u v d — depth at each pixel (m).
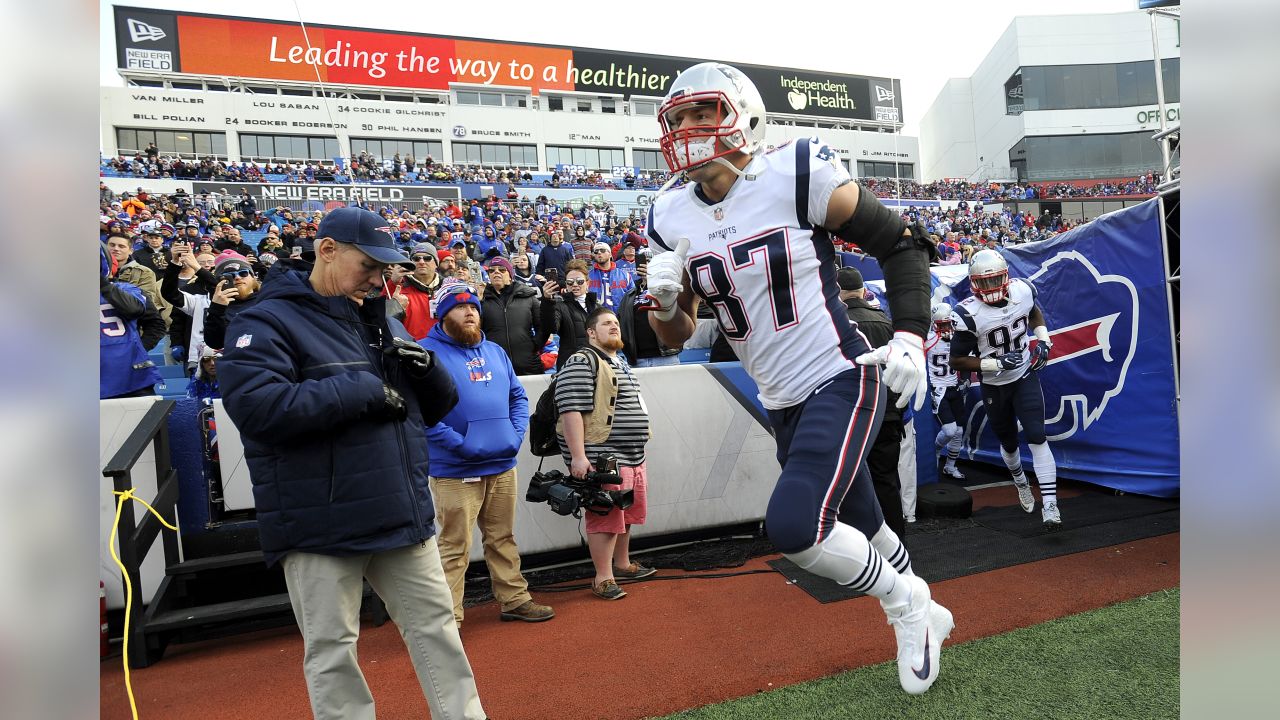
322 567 2.07
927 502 5.23
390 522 2.11
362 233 2.21
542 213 27.78
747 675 2.86
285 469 2.05
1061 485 6.09
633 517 4.26
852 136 40.31
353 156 32.97
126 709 2.94
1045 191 37.25
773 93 40.78
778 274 2.26
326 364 2.14
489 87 36.50
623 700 2.73
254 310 2.11
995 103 41.53
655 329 2.65
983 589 3.67
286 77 33.81
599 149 36.88
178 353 6.28
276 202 25.05
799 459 2.25
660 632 3.41
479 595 4.20
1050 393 6.20
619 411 4.13
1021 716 2.35
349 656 2.10
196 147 31.11
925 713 2.42
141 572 3.83
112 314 4.52
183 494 3.95
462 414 3.48
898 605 2.43
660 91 39.16
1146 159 37.38
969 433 7.25
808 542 2.15
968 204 34.22
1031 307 4.88
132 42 31.83
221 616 3.47
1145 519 4.80
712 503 4.97
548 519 4.64
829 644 3.10
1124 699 2.42
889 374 2.15
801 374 2.35
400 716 2.74
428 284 5.31
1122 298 5.53
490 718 2.65
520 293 6.35
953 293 6.73
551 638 3.44
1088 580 3.68
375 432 2.13
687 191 2.43
